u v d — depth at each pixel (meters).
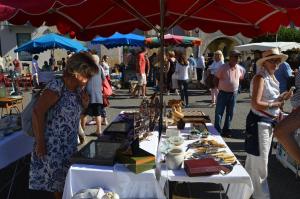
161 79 4.05
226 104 6.38
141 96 12.75
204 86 15.03
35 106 2.71
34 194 4.06
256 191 3.45
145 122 3.38
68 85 2.79
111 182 2.54
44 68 17.27
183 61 9.99
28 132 2.92
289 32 22.23
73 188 2.58
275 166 4.96
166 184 2.60
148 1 4.06
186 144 3.25
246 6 4.05
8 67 22.56
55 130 2.79
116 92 14.25
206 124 4.04
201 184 4.20
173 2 4.02
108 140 3.14
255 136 3.35
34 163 2.87
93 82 6.20
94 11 4.45
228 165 2.60
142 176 2.52
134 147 2.69
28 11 2.20
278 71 6.54
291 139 1.43
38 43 12.16
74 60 2.72
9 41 22.77
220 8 4.30
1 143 3.32
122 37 12.16
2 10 2.43
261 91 3.29
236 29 4.89
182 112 4.25
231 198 2.88
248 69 15.70
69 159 2.74
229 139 6.37
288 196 4.01
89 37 5.12
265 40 22.67
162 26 3.97
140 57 11.98
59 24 4.59
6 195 4.02
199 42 14.30
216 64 8.95
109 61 22.41
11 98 7.38
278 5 2.22
